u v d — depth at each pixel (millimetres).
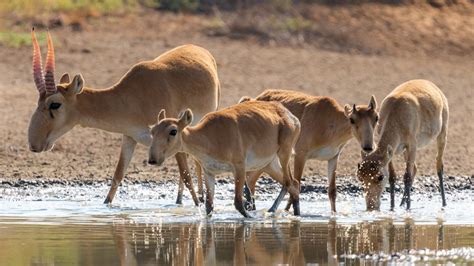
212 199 49500
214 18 118250
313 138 52625
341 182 62250
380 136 55281
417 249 40781
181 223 47469
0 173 62531
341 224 47625
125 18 114688
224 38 113125
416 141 56781
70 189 59406
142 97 53688
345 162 67812
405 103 56094
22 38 102812
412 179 56156
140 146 70000
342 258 38969
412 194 60344
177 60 55875
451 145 74750
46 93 52094
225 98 88188
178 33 112375
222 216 49781
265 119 49375
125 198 56906
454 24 125750
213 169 48500
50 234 43781
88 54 101375
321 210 52938
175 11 118938
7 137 71250
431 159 69688
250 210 52375
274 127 49812
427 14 127438
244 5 121938
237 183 48469
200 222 47750
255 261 38344
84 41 105688
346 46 115938
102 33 109188
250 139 48531
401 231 45375
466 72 109688
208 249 40688
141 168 65000
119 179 54625
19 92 86938
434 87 60062
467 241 42688
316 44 115375
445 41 120688
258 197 57562
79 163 65938
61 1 115938
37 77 52375
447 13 128375
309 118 52938
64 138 71500
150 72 54344
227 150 47719
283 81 97500
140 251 40062
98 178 62469
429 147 73125
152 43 107562
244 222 47938
